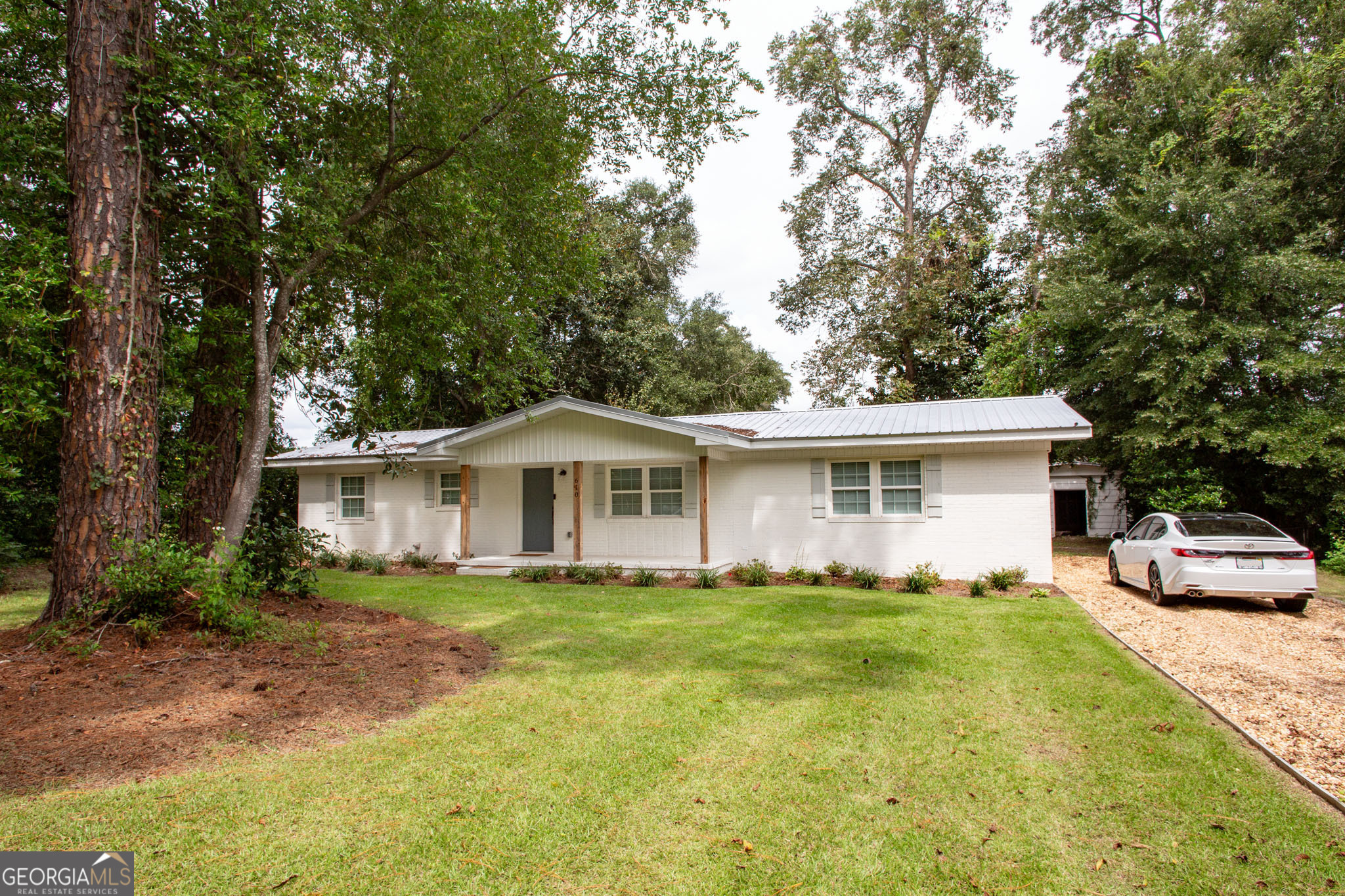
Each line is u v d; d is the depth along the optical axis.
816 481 13.45
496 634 7.85
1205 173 15.66
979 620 8.52
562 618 8.82
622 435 13.69
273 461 17.59
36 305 6.07
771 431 13.67
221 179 7.24
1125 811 3.58
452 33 8.41
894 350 27.20
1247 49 17.55
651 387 27.69
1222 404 15.81
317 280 9.61
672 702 5.32
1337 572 13.89
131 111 6.91
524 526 15.99
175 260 8.66
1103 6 23.45
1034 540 12.01
